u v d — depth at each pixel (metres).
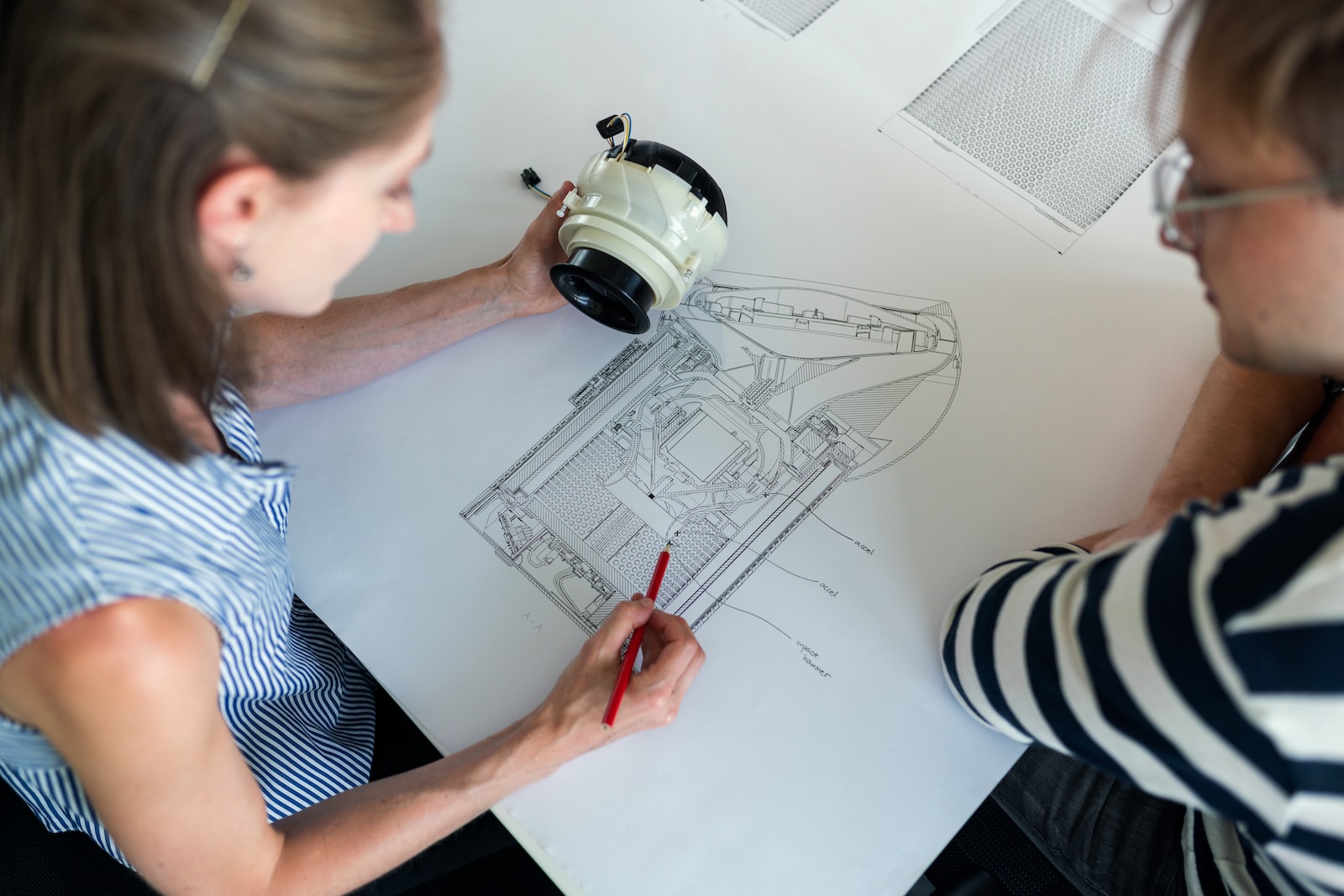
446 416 0.91
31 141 0.43
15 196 0.45
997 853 1.05
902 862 0.73
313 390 0.91
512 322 0.95
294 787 0.81
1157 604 0.47
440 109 1.03
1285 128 0.38
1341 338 0.47
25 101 0.42
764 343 0.92
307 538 0.87
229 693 0.72
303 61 0.44
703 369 0.92
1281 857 0.48
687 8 1.07
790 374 0.91
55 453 0.53
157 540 0.57
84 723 0.52
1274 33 0.36
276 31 0.42
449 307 0.90
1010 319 0.91
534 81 1.04
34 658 0.51
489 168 1.01
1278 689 0.41
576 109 1.03
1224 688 0.43
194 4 0.41
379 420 0.91
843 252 0.95
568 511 0.87
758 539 0.84
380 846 0.70
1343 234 0.41
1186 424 0.81
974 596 0.70
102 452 0.54
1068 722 0.56
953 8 1.05
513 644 0.82
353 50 0.45
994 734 0.76
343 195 0.52
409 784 0.74
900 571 0.82
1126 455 0.85
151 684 0.53
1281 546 0.43
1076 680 0.53
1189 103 0.43
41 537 0.52
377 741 1.03
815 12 1.06
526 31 1.06
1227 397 0.78
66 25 0.40
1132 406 0.87
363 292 0.97
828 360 0.91
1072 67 1.01
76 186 0.44
